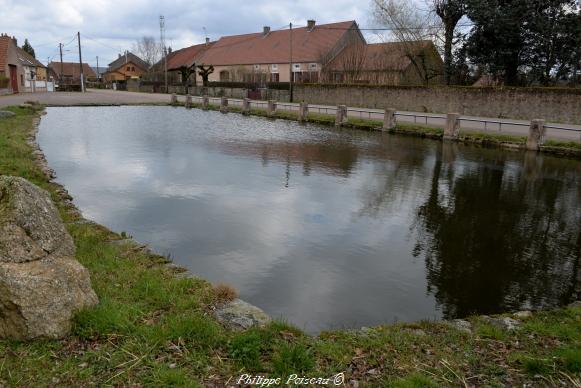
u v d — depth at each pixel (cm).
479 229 945
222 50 6431
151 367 353
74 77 10306
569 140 1816
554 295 677
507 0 2978
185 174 1347
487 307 634
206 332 397
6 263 379
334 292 652
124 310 424
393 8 3644
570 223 993
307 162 1584
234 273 698
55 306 380
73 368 347
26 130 2027
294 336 425
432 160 1661
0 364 345
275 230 895
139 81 7025
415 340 444
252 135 2259
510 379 377
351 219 982
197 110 3681
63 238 442
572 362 393
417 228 941
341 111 2669
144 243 799
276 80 5416
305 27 5556
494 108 2684
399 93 3181
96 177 1273
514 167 1553
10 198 406
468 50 3181
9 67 4350
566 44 2900
